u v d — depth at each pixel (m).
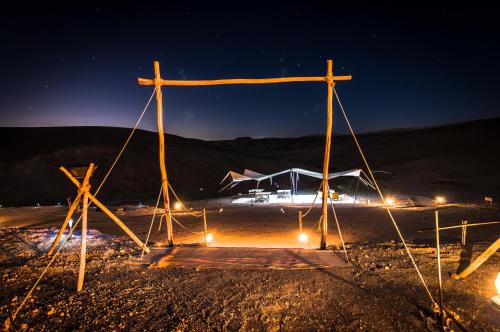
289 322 5.09
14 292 6.36
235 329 4.92
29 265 8.00
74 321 5.23
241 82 8.68
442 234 11.84
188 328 4.97
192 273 7.19
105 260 8.26
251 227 14.62
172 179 47.19
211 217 18.42
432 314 5.12
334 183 43.78
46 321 5.25
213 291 6.23
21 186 39.50
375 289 6.10
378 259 7.84
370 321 5.03
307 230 13.56
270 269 7.31
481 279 6.28
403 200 25.48
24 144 48.75
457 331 4.64
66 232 13.20
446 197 27.14
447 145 65.75
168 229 9.38
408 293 5.86
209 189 45.59
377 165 62.12
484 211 17.23
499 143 59.66
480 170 43.62
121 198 39.09
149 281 6.78
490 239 10.47
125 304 5.76
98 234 12.61
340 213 18.89
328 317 5.19
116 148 51.97
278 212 20.08
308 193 33.75
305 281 6.60
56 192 39.50
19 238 11.59
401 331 4.75
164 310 5.54
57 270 7.55
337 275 6.89
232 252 8.61
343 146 88.81
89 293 6.23
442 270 6.86
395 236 12.06
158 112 8.85
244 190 44.06
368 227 14.15
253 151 110.06
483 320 4.88
